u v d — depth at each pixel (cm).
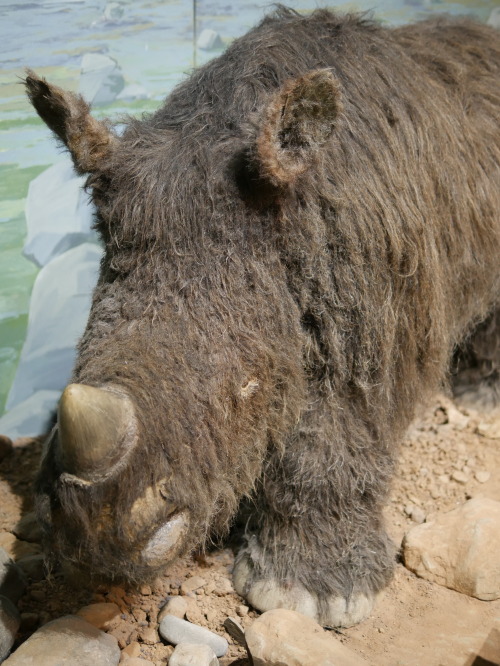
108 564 103
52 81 158
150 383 100
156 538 104
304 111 106
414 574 135
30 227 166
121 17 159
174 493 102
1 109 156
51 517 100
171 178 111
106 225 116
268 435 119
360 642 125
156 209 110
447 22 160
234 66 121
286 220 112
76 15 156
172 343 105
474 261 139
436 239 129
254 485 128
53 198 167
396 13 180
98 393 94
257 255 111
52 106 117
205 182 110
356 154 119
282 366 114
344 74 123
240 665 121
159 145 115
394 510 148
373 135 122
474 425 167
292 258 114
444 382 167
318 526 130
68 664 115
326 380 123
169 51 165
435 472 155
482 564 131
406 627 127
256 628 118
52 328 173
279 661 114
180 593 133
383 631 126
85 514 96
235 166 110
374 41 132
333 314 119
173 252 109
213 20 166
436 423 169
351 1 173
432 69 140
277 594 128
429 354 131
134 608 130
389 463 133
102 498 96
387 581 132
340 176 117
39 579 135
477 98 143
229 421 109
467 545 133
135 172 112
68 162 165
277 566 130
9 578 130
